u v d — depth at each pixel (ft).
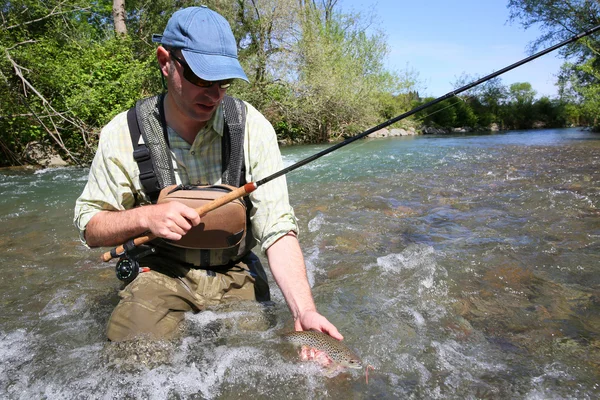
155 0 69.31
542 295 8.69
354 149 45.68
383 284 9.37
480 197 18.03
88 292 9.50
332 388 5.82
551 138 60.49
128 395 5.69
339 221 14.94
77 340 7.22
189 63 5.96
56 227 15.76
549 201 16.48
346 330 7.36
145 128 6.88
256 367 6.18
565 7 63.77
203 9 6.26
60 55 44.39
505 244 11.64
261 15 60.85
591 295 8.60
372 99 68.54
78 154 41.88
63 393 5.75
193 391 5.76
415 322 7.68
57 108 41.47
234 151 6.99
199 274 7.32
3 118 38.19
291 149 52.21
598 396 5.61
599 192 17.95
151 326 6.55
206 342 6.74
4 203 20.85
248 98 58.44
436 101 7.11
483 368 6.28
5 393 5.81
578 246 11.35
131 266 6.86
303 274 6.61
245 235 7.43
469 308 8.20
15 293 9.59
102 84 42.75
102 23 69.87
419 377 6.07
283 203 6.92
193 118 6.45
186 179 7.06
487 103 112.06
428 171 26.78
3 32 40.98
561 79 71.36
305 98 61.36
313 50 61.93
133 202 7.22
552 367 6.27
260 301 7.98
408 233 13.26
